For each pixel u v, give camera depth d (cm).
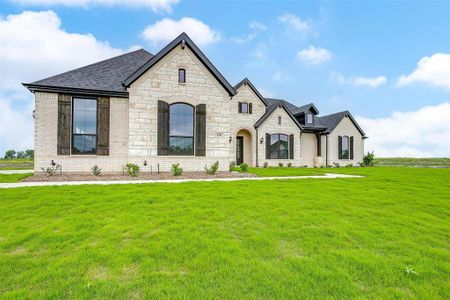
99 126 1284
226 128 1464
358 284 308
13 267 335
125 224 504
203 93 1418
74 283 295
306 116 2645
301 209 637
